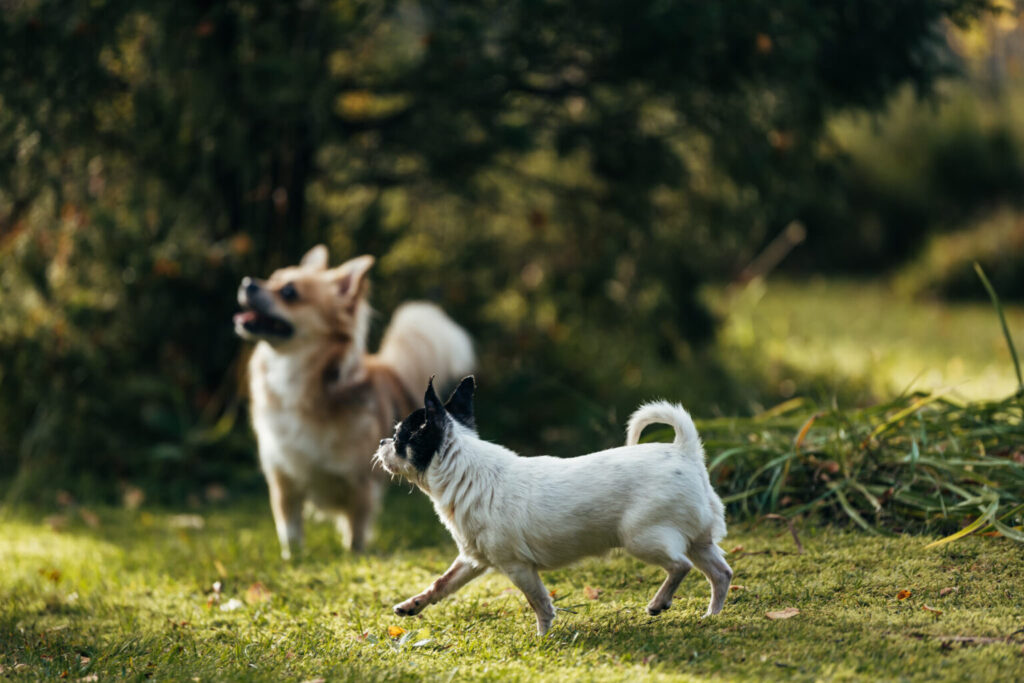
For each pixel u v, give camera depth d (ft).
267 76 23.02
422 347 21.48
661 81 25.26
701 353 32.58
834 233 61.31
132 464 24.86
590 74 26.20
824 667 10.14
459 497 11.75
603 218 29.37
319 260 20.93
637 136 27.35
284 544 18.90
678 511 11.30
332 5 23.85
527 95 26.68
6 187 23.80
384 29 26.71
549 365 28.73
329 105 24.43
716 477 17.44
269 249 26.53
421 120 25.39
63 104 23.17
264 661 11.69
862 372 30.63
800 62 24.17
